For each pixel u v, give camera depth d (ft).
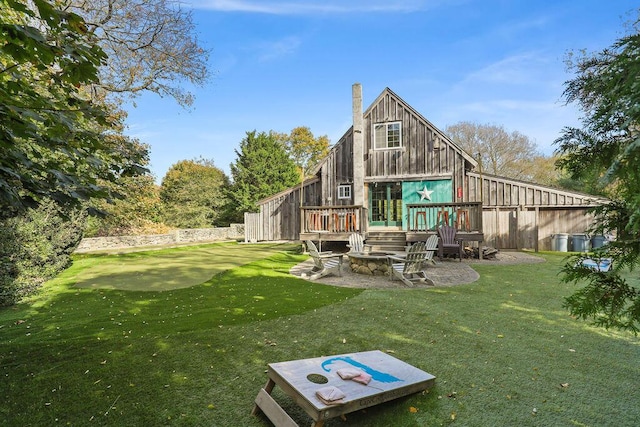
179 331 15.62
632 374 11.02
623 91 4.31
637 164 3.84
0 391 10.53
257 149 111.14
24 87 7.90
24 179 7.98
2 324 17.61
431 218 48.73
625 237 4.70
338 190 54.75
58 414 9.30
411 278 26.27
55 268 30.30
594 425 8.42
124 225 66.95
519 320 16.56
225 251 53.21
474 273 29.55
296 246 57.52
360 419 8.75
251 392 10.27
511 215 48.62
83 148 9.85
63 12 6.88
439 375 11.04
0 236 22.41
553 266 32.91
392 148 51.49
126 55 42.55
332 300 20.90
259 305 20.02
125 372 11.66
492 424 8.49
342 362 9.96
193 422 8.82
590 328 15.26
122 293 24.30
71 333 15.72
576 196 46.11
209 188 106.01
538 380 10.67
